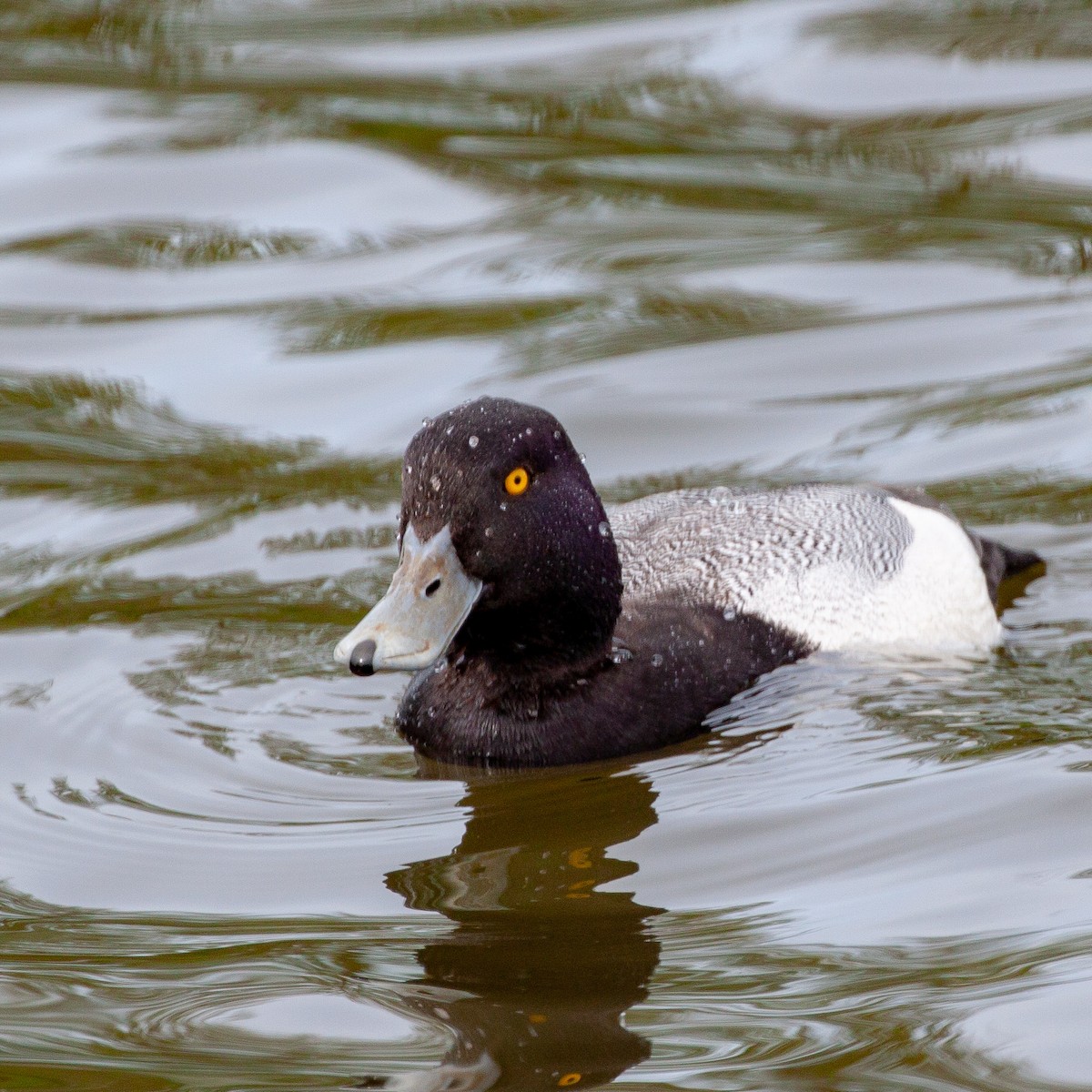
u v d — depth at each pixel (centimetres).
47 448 1408
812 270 1706
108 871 804
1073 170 1866
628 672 929
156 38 2386
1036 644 1037
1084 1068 597
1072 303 1605
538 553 880
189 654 1055
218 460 1373
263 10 2475
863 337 1560
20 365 1573
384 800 877
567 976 678
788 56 2225
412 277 1730
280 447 1395
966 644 1041
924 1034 621
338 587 1146
